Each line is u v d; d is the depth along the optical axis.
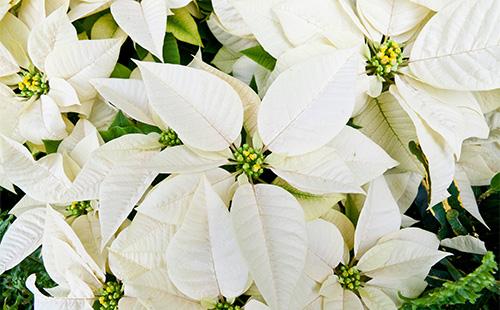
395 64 0.64
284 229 0.58
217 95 0.60
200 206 0.58
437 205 0.67
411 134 0.66
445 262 0.66
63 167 0.65
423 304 0.60
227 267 0.59
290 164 0.60
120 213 0.61
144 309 0.62
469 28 0.62
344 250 0.64
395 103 0.65
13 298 0.76
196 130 0.60
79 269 0.66
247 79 0.69
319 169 0.59
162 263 0.62
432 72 0.63
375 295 0.63
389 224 0.64
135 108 0.64
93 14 0.70
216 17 0.69
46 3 0.68
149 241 0.62
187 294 0.60
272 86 0.59
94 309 0.66
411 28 0.65
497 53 0.62
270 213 0.59
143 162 0.63
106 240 0.60
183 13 0.69
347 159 0.62
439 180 0.62
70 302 0.66
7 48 0.68
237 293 0.60
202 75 0.59
